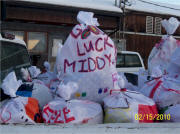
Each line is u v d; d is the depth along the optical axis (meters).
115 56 2.34
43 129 1.36
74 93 2.07
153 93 2.28
